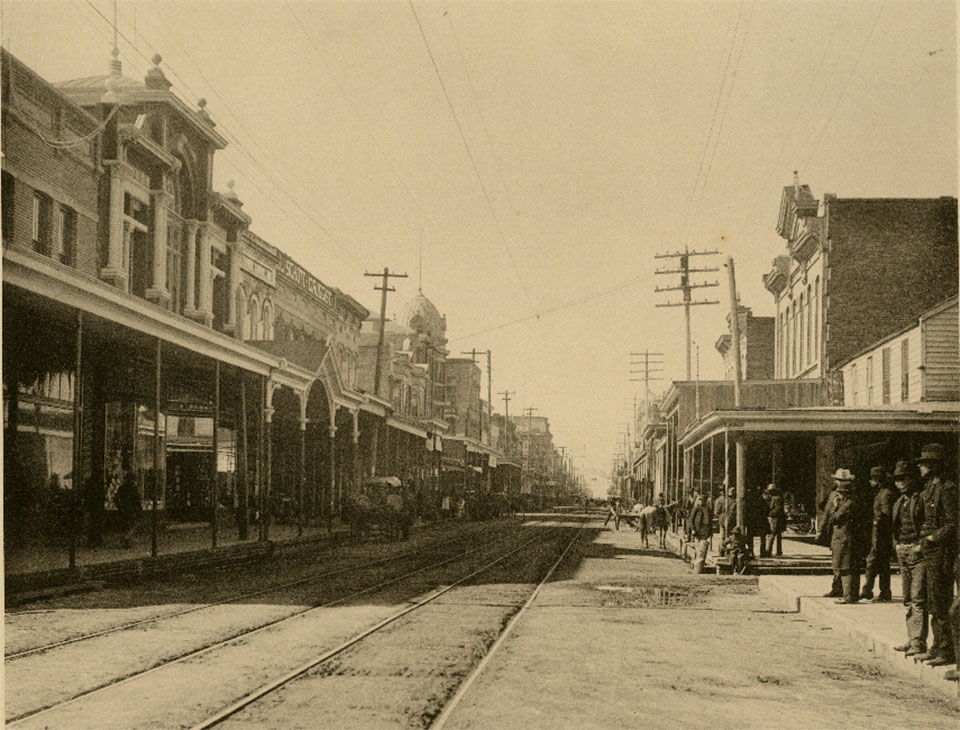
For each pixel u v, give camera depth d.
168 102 26.73
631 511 59.75
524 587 18.27
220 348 22.14
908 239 35.41
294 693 8.45
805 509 35.72
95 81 26.59
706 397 41.75
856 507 14.93
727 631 12.84
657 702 8.39
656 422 64.81
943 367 26.00
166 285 28.31
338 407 36.19
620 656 10.66
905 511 10.83
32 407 21.52
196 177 29.88
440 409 83.50
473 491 69.81
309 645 10.86
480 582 19.14
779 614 14.80
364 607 14.52
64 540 21.55
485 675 9.40
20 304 16.64
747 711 8.14
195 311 29.83
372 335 64.94
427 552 28.34
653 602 16.06
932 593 9.73
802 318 39.88
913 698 8.82
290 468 40.53
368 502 34.69
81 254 23.53
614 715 7.87
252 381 28.52
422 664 9.91
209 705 7.90
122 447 26.56
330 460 33.31
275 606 14.34
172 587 16.83
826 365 35.44
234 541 25.11
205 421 35.38
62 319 18.25
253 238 35.75
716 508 23.64
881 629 11.91
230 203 31.86
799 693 8.94
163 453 30.41
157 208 27.03
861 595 15.40
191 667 9.48
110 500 25.28
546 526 52.00
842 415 21.70
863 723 7.82
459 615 13.88
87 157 23.80
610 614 14.35
